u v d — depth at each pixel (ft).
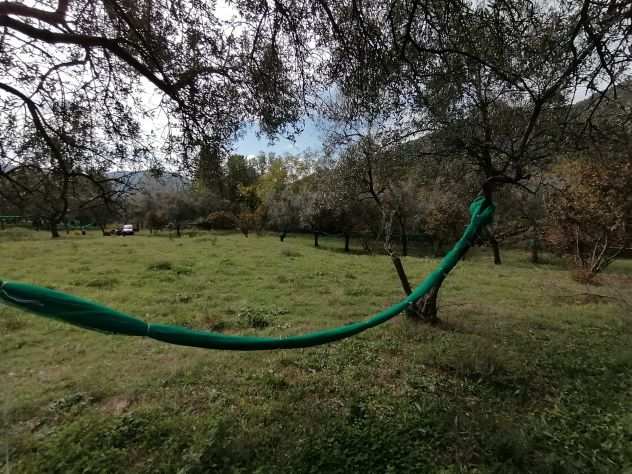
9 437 11.43
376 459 10.18
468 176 22.50
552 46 12.34
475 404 13.24
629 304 27.96
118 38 13.61
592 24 11.59
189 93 15.35
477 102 16.10
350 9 13.33
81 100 15.87
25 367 17.10
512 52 13.20
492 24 12.26
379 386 14.84
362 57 13.62
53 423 12.44
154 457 10.39
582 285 37.40
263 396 14.06
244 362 17.26
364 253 83.61
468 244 5.90
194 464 9.98
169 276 38.88
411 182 33.91
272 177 149.69
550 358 17.28
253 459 10.43
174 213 137.39
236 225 141.79
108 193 15.94
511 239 65.36
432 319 22.85
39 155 15.46
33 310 3.63
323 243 105.29
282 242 91.20
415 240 94.73
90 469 9.93
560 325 22.94
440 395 13.92
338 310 26.53
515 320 23.99
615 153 16.52
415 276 41.11
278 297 31.12
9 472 9.94
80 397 14.05
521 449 10.31
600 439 11.05
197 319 24.26
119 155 16.49
